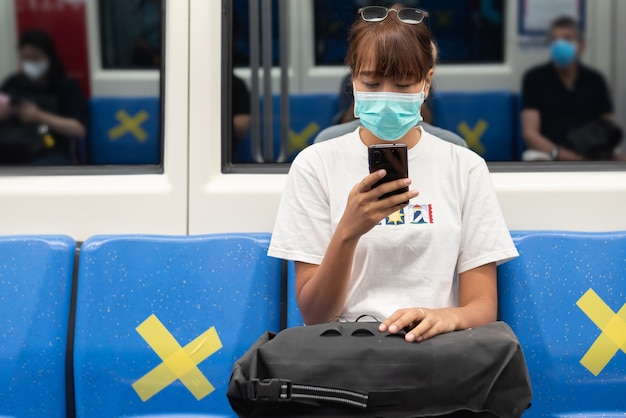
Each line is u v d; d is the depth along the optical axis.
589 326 3.76
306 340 2.81
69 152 5.37
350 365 2.76
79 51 5.35
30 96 5.47
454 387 2.76
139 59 5.21
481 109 4.85
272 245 3.22
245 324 3.76
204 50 4.00
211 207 4.00
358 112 3.10
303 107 4.25
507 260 3.45
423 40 3.08
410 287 3.14
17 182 4.05
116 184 4.03
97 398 3.70
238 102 4.13
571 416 3.72
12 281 3.74
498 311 3.77
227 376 3.73
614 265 3.80
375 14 3.11
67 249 3.79
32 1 5.51
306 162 3.23
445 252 3.15
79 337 3.71
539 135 4.90
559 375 3.74
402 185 2.87
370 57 3.04
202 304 3.76
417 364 2.76
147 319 3.74
